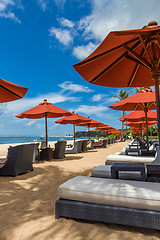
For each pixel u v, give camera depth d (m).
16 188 3.58
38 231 1.88
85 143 12.59
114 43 2.06
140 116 7.02
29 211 2.44
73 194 2.01
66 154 10.45
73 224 1.99
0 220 2.18
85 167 5.95
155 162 3.84
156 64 2.67
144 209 1.73
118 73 3.64
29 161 5.22
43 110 7.78
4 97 4.62
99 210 1.87
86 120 12.20
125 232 1.80
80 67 2.82
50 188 3.56
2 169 4.68
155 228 1.66
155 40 2.52
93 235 1.76
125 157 4.58
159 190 1.87
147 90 4.89
